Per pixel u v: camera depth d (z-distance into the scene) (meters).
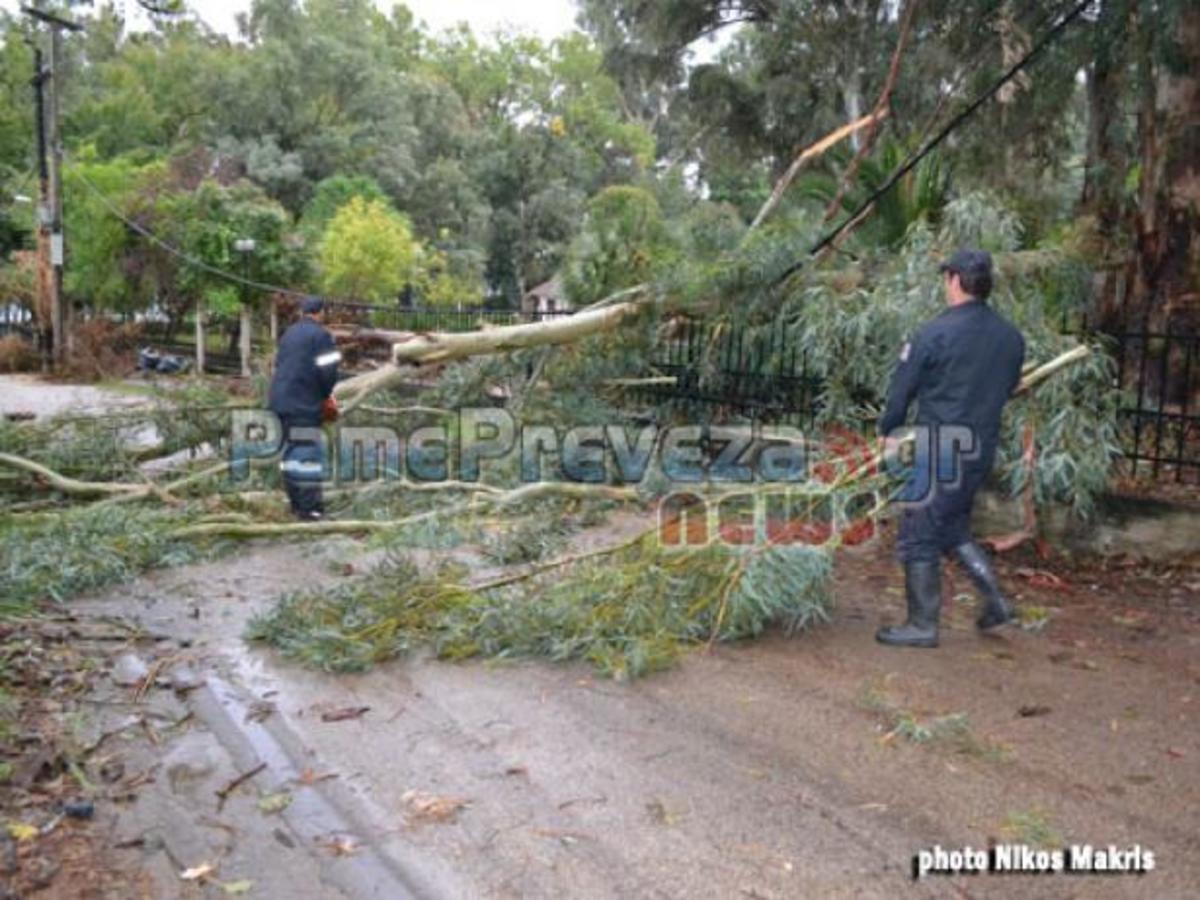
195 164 26.58
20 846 3.11
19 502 7.58
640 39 24.42
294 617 5.00
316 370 7.21
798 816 3.29
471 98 61.66
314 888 2.93
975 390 4.62
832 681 4.41
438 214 47.00
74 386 18.78
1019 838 3.13
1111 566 5.99
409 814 3.34
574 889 2.91
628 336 8.07
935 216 8.98
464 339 7.36
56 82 21.92
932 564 4.78
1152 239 7.88
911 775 3.55
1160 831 3.16
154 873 2.99
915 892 2.87
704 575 4.97
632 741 3.86
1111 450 5.86
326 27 50.16
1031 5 11.23
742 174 28.06
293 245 20.83
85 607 5.53
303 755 3.78
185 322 23.83
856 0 19.14
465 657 4.77
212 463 8.41
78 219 21.94
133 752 3.79
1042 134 13.08
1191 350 7.14
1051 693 4.24
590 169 56.16
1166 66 8.09
